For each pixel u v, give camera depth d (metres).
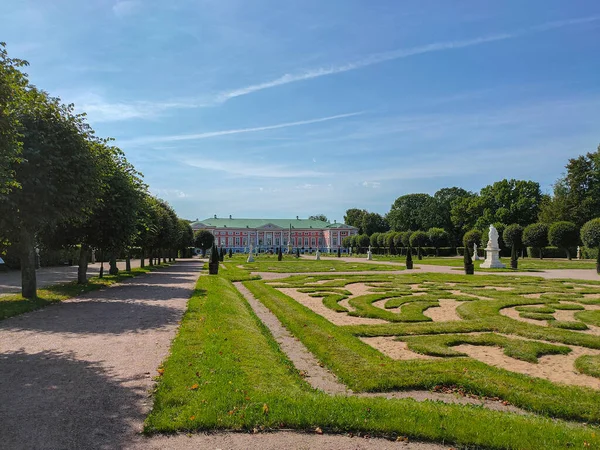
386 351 9.60
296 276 30.31
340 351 9.15
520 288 21.73
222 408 5.66
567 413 6.06
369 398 6.30
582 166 68.00
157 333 10.77
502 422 5.37
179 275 33.09
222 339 9.71
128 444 4.86
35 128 14.88
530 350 9.38
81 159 16.11
